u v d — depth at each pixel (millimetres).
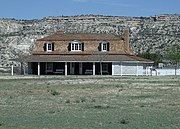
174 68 96438
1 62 127688
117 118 23688
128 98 35938
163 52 152125
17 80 63000
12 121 22391
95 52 92688
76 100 34062
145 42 170125
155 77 77000
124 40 96250
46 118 23609
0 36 175625
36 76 79938
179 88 47000
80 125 21156
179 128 20422
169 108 28812
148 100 34219
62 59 90312
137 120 22922
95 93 40875
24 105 30547
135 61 89125
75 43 93812
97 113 26000
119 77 75500
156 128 20406
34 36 172500
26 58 92312
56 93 39781
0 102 32531
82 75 87312
